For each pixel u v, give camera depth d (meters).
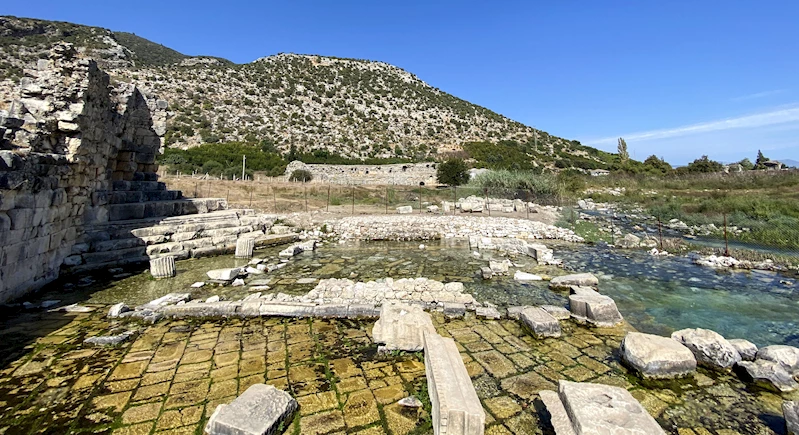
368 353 4.97
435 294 7.14
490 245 13.12
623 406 3.17
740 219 16.92
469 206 19.89
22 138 7.38
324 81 84.19
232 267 9.90
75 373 4.30
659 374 4.34
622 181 36.53
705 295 7.79
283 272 9.54
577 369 4.59
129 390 3.97
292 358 4.79
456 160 33.47
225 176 33.94
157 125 14.53
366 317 6.28
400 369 4.54
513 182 25.92
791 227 14.36
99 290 7.64
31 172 6.88
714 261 10.68
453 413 3.02
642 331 5.88
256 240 12.66
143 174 14.12
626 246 13.20
